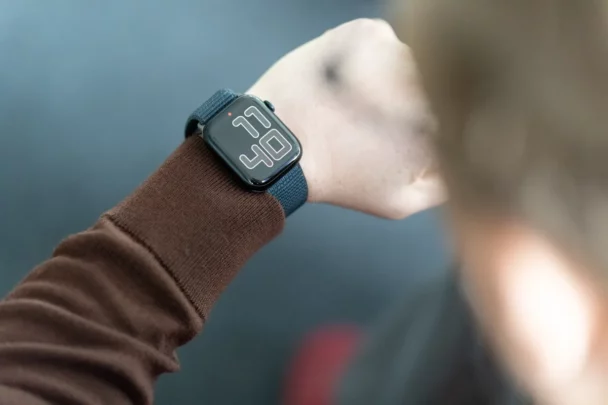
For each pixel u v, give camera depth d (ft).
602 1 0.40
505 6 0.42
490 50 0.43
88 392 1.07
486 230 0.53
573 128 0.40
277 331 2.69
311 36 3.14
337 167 1.40
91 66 3.08
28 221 2.83
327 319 2.71
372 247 2.80
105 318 1.12
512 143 0.44
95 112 3.01
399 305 2.46
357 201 1.44
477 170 0.47
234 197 1.26
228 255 1.23
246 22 3.17
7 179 2.89
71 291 1.13
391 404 1.87
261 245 1.32
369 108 1.32
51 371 1.07
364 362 2.23
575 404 0.71
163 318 1.15
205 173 1.27
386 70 1.25
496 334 0.72
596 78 0.40
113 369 1.07
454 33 0.45
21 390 1.05
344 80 1.37
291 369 2.62
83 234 1.19
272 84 1.47
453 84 0.46
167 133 2.99
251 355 2.65
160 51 3.12
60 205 2.86
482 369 1.34
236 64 3.10
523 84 0.42
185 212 1.22
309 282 2.77
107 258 1.15
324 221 2.83
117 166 2.92
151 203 1.23
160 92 3.05
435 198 0.90
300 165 1.37
